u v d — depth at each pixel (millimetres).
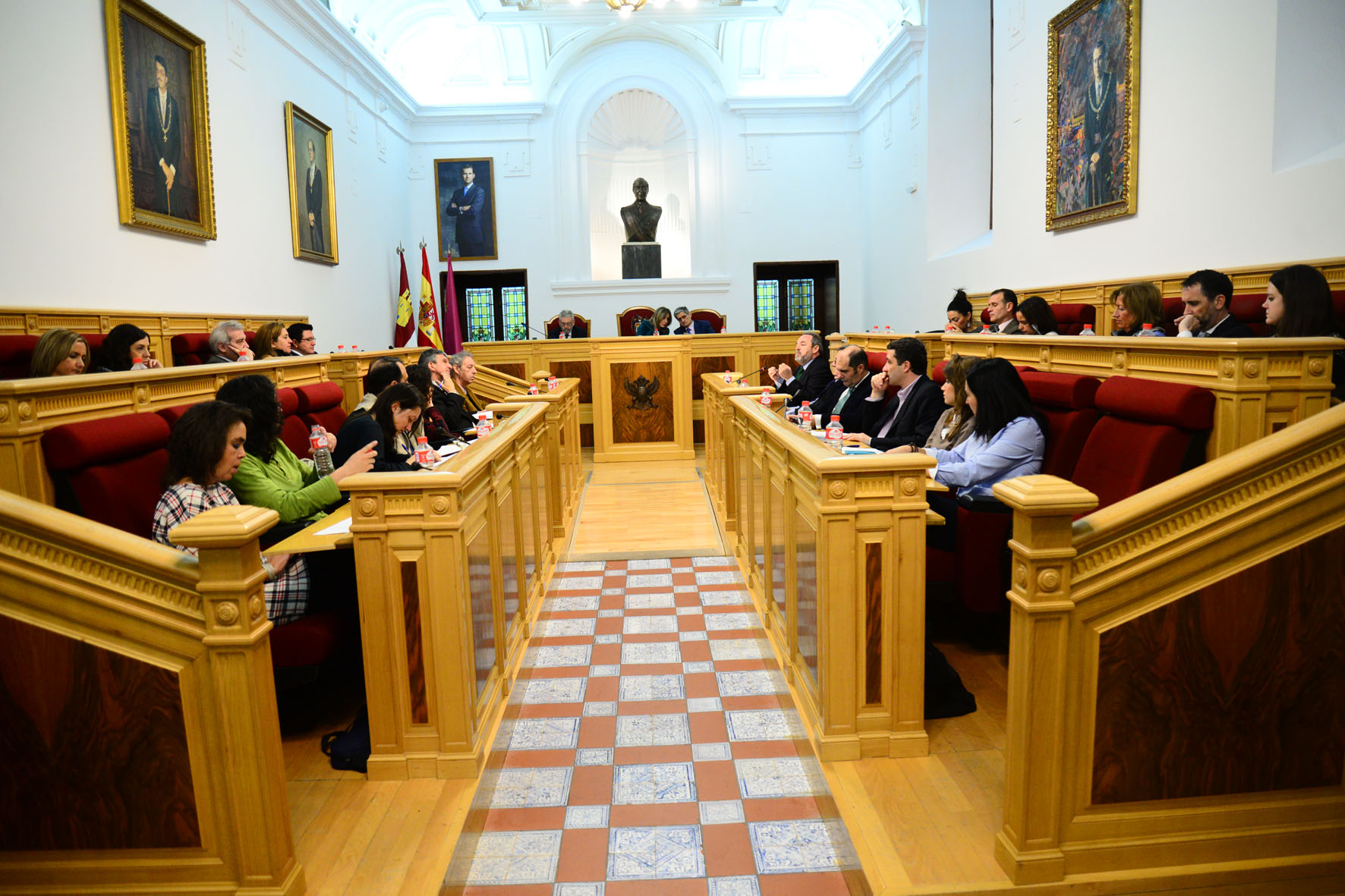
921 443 4609
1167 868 1993
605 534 5941
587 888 2258
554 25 12711
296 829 2359
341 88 10977
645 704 3324
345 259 11133
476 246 14297
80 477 2969
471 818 2430
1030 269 8906
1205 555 1922
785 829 2502
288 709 3201
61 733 1895
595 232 15148
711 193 14492
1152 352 3400
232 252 8016
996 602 3418
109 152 6164
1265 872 1984
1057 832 1985
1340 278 4852
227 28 7906
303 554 3055
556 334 13984
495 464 3197
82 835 1927
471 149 14164
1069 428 3705
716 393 6496
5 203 5180
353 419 4051
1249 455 1888
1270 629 1951
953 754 2674
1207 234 6195
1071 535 1899
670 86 14281
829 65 14391
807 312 14914
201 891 1940
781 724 3146
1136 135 6961
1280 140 5523
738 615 4297
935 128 11141
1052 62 8148
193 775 1912
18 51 5293
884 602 2611
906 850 2166
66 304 5699
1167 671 1954
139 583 1865
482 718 2818
